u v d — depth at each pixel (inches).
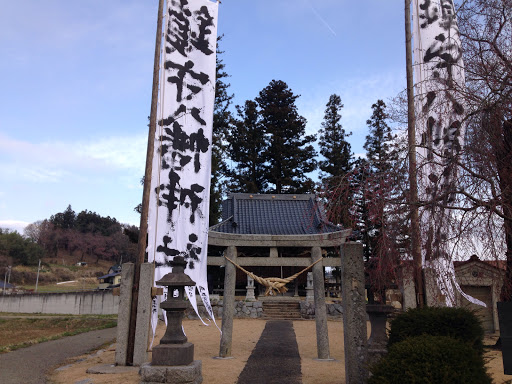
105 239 3848.4
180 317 293.1
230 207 911.7
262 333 600.7
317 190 287.1
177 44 404.2
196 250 375.9
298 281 915.4
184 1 414.6
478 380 178.7
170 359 275.4
